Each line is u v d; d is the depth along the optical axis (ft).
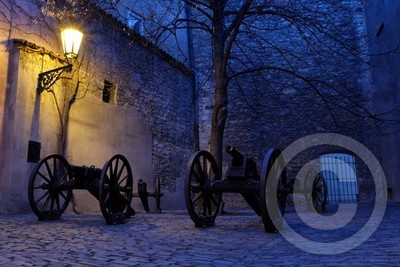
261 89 49.96
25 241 11.95
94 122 29.89
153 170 37.37
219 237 13.34
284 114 49.14
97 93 30.73
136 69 36.58
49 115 25.45
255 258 9.45
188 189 15.51
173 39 46.83
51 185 19.06
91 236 13.34
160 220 19.75
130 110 34.96
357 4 51.55
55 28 27.09
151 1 43.29
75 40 23.66
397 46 36.88
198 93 46.37
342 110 48.52
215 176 17.76
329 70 49.90
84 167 18.60
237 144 48.47
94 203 28.53
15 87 23.24
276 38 51.55
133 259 9.30
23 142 23.25
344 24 51.01
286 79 50.24
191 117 46.70
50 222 17.81
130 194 19.63
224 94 28.84
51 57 25.76
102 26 32.14
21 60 23.66
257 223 18.21
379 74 45.91
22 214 21.89
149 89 38.50
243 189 15.92
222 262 8.93
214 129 28.32
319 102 49.16
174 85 43.70
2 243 11.52
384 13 42.98
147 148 36.83
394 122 41.14
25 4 25.17
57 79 24.89
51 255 9.73
